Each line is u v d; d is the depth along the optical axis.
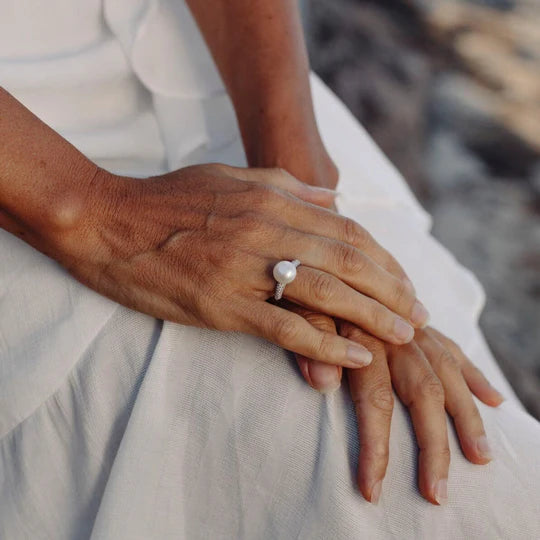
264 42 1.24
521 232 2.88
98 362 0.98
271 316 0.93
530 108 3.41
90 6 1.19
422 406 0.95
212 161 1.31
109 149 1.20
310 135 1.24
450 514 0.91
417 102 3.04
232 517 0.96
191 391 0.96
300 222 1.02
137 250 0.96
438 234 2.83
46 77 1.15
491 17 3.68
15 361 1.01
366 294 0.99
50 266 1.02
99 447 0.99
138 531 0.95
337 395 0.96
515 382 2.28
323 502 0.91
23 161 0.94
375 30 3.00
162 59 1.24
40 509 1.03
